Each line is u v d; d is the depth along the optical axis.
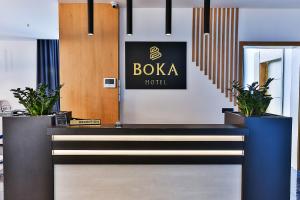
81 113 4.67
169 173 2.86
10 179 2.86
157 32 4.71
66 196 2.87
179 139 2.81
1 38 7.27
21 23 5.73
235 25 4.72
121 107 4.75
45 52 7.57
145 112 4.74
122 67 4.73
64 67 4.66
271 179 2.85
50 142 2.82
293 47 4.88
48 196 2.86
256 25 4.72
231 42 4.73
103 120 4.68
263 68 6.71
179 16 4.73
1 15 5.17
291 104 5.21
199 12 4.72
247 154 2.83
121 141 2.81
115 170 2.86
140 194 2.87
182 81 4.73
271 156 2.85
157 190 2.87
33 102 2.91
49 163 2.84
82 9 4.63
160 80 4.73
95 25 4.64
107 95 4.67
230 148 2.82
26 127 2.83
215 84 4.76
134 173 2.86
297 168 4.96
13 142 2.84
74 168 2.85
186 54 4.74
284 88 5.55
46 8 4.84
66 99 4.66
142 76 4.72
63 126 2.88
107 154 2.82
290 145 2.86
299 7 4.62
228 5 4.54
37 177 2.85
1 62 7.55
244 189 2.84
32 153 2.84
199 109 4.76
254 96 2.94
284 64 5.55
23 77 7.59
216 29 4.73
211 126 2.91
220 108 4.76
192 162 2.83
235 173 2.87
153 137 2.81
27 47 7.59
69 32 4.64
